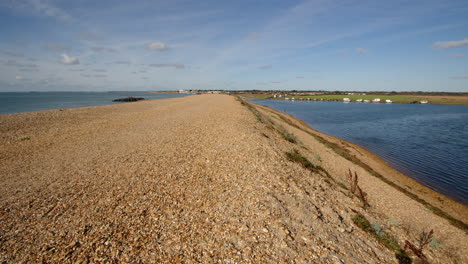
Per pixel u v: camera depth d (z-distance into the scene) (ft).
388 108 258.16
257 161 29.58
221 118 67.31
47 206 18.35
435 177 48.93
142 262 12.78
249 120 65.62
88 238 14.57
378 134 97.14
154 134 47.16
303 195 21.98
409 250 18.52
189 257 13.28
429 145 77.41
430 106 298.15
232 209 18.38
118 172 25.82
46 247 13.67
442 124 127.03
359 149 69.72
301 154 42.57
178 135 45.37
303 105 307.37
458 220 31.71
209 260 13.10
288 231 16.07
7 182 23.21
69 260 12.70
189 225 16.28
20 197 19.83
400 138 88.79
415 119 150.82
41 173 25.80
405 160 60.54
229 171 26.35
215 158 30.83
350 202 24.62
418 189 42.42
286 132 64.44
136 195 20.39
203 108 107.86
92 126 58.44
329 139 80.94
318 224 17.67
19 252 13.20
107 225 15.94
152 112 94.63
